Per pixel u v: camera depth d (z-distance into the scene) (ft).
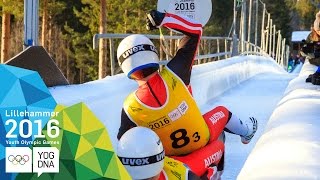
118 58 9.41
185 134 9.71
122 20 134.10
